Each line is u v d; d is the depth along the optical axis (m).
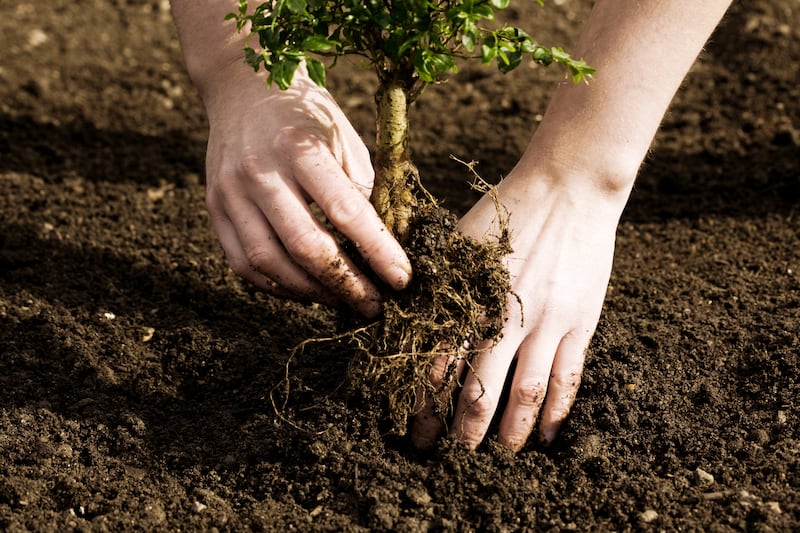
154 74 1.78
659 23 1.01
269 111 1.02
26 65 1.78
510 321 1.02
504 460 1.04
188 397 1.14
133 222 1.37
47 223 1.36
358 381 1.05
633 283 1.26
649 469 1.05
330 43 0.95
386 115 1.00
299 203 1.00
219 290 1.25
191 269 1.29
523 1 2.04
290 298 1.06
